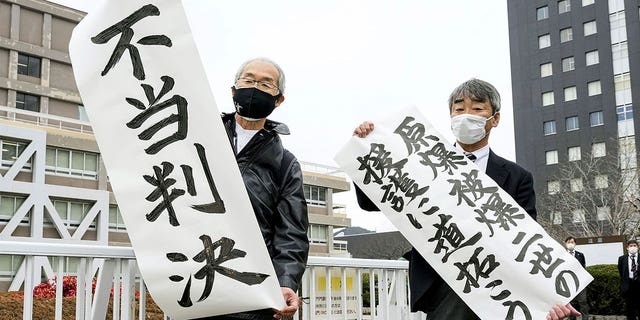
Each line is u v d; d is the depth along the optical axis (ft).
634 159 111.65
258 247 8.18
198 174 8.23
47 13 125.70
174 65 8.47
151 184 8.07
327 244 147.54
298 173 9.15
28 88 121.49
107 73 8.30
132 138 8.17
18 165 96.32
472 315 10.21
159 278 7.79
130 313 9.60
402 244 142.00
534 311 9.73
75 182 104.99
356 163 11.27
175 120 8.34
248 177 8.73
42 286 19.63
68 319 17.37
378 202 10.94
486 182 10.68
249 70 9.04
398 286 14.73
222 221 8.15
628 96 141.28
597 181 118.83
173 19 8.58
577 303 40.11
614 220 95.50
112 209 109.60
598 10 147.84
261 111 8.89
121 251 9.43
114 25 8.44
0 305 16.57
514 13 162.30
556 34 153.99
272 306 8.01
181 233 8.00
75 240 101.40
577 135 146.92
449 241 10.33
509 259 10.01
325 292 13.02
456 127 10.65
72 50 8.39
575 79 149.48
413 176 10.89
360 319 13.53
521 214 10.37
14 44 120.26
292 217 8.83
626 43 143.13
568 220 112.06
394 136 11.34
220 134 8.41
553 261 9.94
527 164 153.79
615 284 50.85
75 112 128.67
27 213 98.12
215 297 7.90
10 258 77.97
